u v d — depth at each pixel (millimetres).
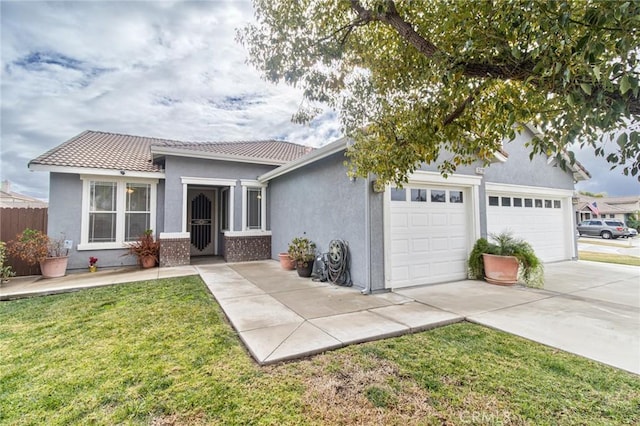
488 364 3230
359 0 3344
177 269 9117
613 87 1736
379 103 3785
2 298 5910
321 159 7910
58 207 8820
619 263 10594
